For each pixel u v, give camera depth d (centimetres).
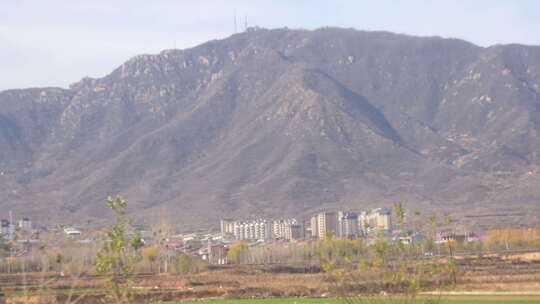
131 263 6894
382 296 7519
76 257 6675
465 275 18638
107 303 8188
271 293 16375
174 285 19550
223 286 18888
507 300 12912
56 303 14088
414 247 7288
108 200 7019
